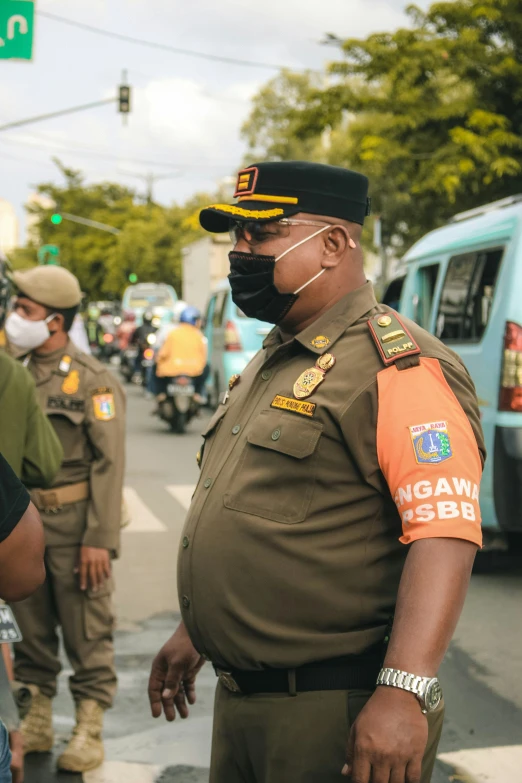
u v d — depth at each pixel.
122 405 3.97
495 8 16.58
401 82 17.19
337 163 32.88
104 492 3.85
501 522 6.39
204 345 15.13
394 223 21.97
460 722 4.22
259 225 2.13
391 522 1.99
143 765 3.86
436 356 2.00
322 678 2.00
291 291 2.13
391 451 1.92
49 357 3.91
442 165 16.34
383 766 1.76
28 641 3.92
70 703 4.53
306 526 1.99
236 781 2.14
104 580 3.88
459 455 1.90
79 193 82.81
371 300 2.14
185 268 37.19
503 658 4.99
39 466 3.27
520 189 16.89
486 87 17.02
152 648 5.22
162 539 7.80
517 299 6.38
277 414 2.05
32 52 10.14
